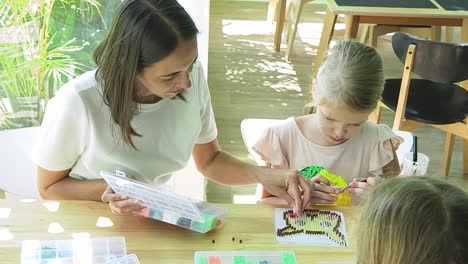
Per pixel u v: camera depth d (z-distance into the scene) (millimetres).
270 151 1703
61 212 1371
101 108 1409
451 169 3025
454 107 2750
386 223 794
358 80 1492
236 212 1415
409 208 784
